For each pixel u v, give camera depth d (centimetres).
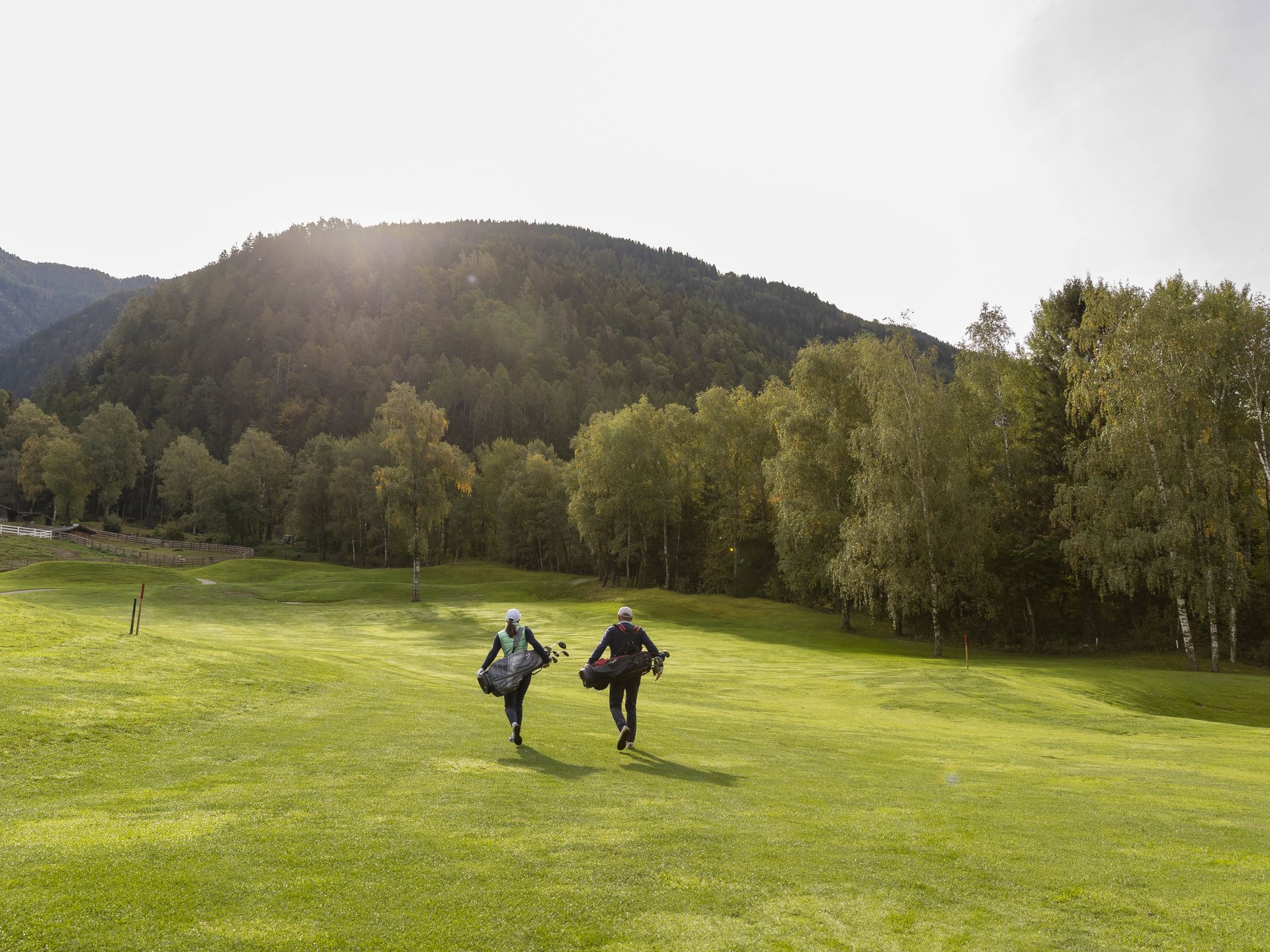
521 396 18175
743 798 840
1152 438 3881
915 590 4181
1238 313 4144
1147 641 4928
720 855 601
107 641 1645
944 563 4341
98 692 1216
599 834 643
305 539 12612
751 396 7538
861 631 5250
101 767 845
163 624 4488
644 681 2652
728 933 455
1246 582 3819
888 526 4047
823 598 6153
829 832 701
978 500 4669
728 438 7231
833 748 1345
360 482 11088
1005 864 622
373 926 438
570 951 420
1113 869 620
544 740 1155
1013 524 5044
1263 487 4512
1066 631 5275
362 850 567
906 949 445
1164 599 4975
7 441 14025
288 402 17875
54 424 13988
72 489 11694
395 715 1353
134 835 582
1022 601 5278
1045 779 1102
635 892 511
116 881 483
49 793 726
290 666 1853
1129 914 515
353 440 12506
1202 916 513
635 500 7394
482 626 5019
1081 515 4222
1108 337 4169
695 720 1664
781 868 580
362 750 996
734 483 7225
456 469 6606
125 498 15650
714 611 5872
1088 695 2617
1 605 1809
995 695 2447
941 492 4300
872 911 504
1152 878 597
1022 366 5484
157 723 1091
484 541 12338
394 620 5341
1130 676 3144
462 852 573
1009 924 491
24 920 420
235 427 17388
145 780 798
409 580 8388
